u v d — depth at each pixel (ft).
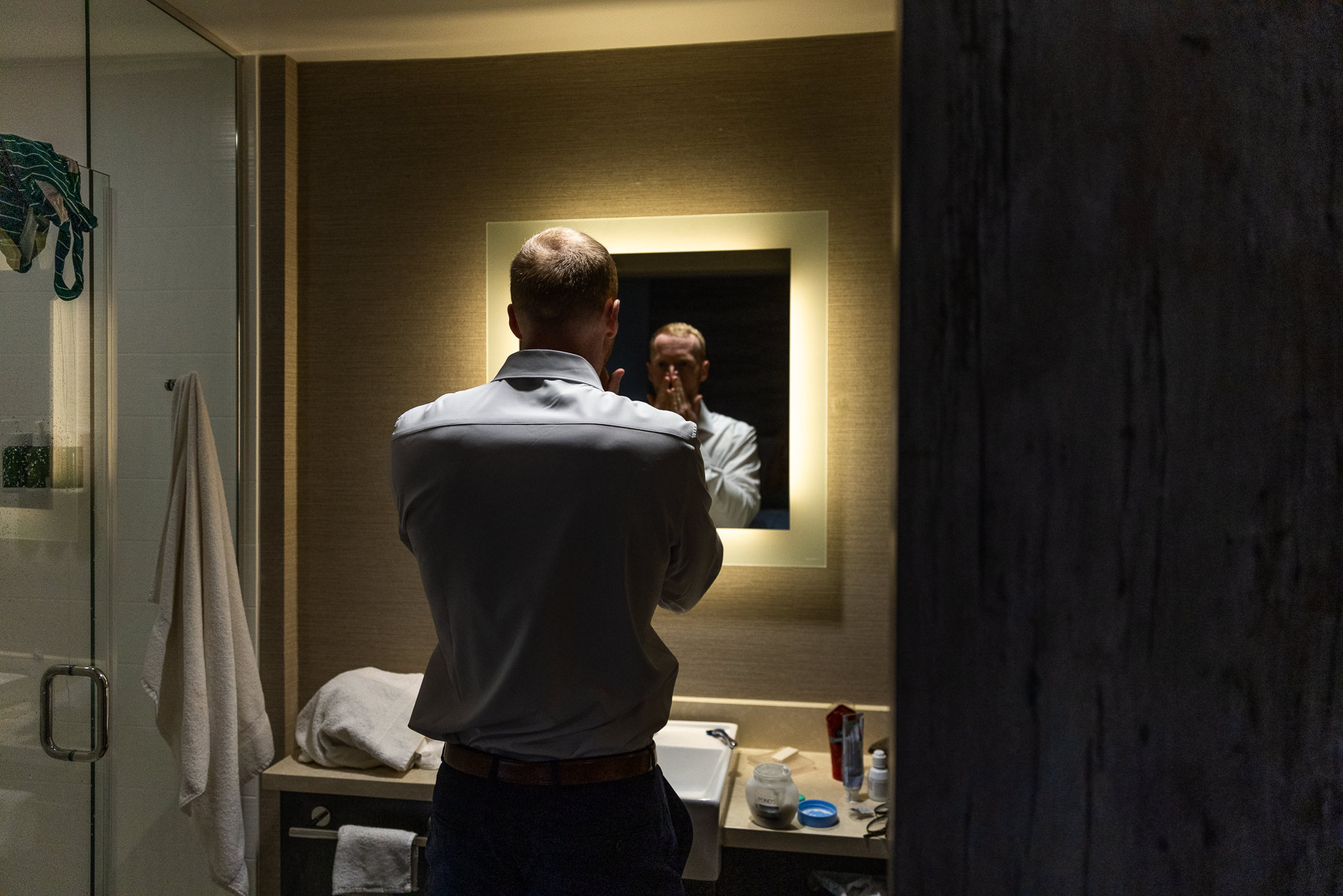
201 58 6.80
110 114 6.17
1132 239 1.28
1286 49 1.26
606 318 4.17
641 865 3.83
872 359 6.77
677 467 3.77
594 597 3.65
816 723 6.81
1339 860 1.26
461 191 7.19
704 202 6.93
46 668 5.06
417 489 3.76
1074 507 1.29
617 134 7.02
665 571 3.90
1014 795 1.30
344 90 7.26
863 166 6.75
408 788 6.26
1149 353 1.28
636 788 3.86
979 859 1.31
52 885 5.13
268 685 7.23
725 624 6.97
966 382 1.30
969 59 1.30
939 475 1.31
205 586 6.27
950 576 1.31
